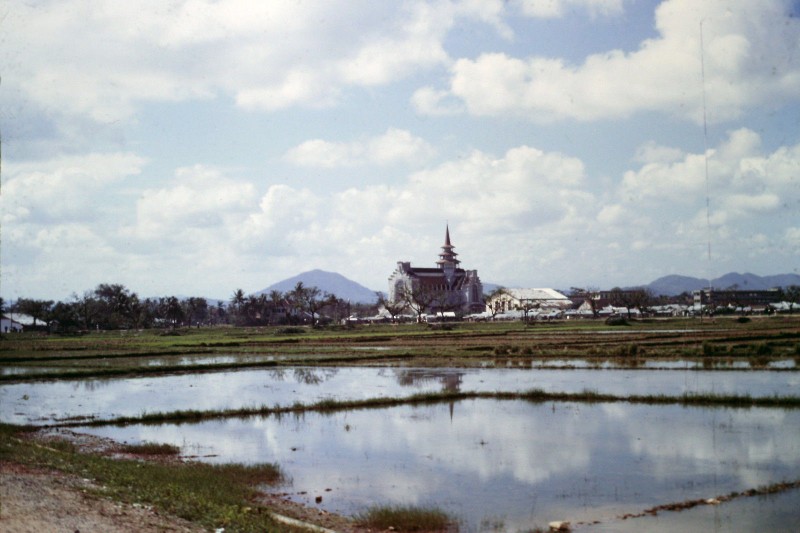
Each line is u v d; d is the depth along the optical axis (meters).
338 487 26.42
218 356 91.75
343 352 94.31
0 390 58.91
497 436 35.50
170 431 39.12
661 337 99.81
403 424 39.69
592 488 25.69
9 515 16.83
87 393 56.47
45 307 197.75
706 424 37.41
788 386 50.53
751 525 21.31
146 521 18.09
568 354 80.12
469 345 100.19
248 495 24.59
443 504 24.00
